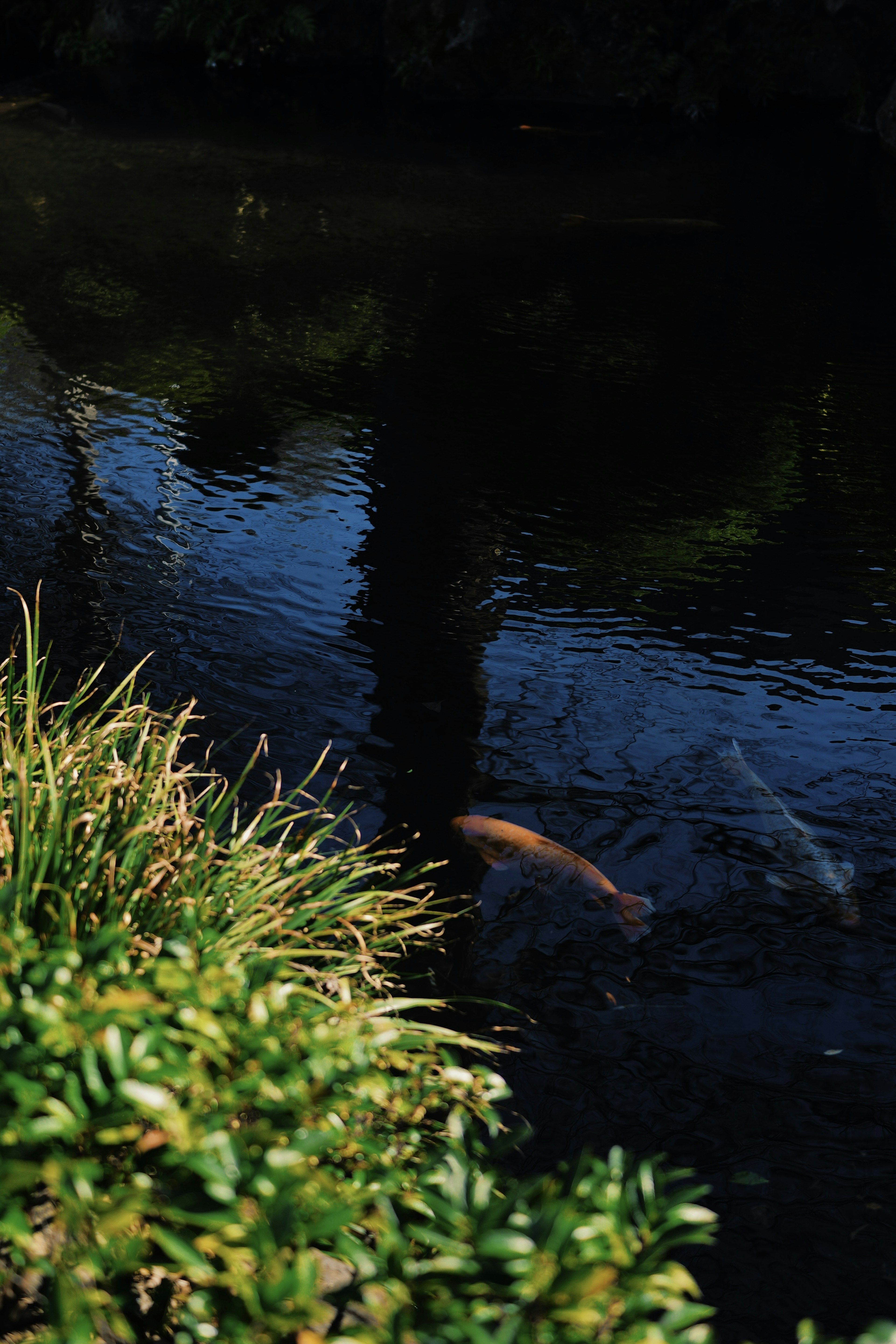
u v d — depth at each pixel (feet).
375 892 9.50
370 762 14.14
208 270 35.63
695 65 65.46
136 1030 6.03
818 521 22.06
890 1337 4.75
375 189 46.50
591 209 45.44
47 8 71.87
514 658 16.79
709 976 11.10
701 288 37.06
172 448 23.32
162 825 8.71
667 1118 9.55
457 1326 4.91
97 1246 5.30
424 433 25.23
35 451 22.57
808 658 17.19
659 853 12.82
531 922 11.63
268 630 17.06
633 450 25.08
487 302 34.55
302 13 69.36
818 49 65.62
